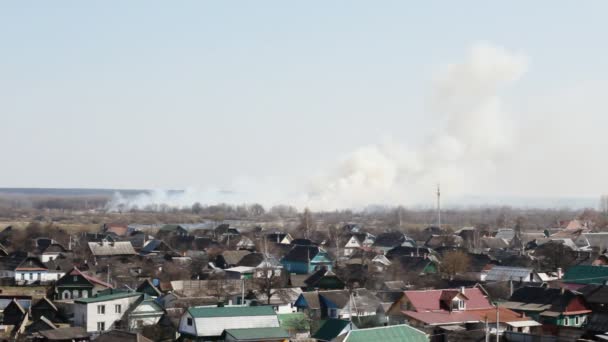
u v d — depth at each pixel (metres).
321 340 80.06
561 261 140.25
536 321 88.44
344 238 195.75
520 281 117.62
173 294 103.12
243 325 80.25
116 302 93.62
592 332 80.62
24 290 125.81
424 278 127.06
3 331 92.62
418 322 82.25
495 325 82.50
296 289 110.12
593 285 100.19
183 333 81.31
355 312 94.31
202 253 166.12
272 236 195.00
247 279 122.56
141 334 81.50
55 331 87.31
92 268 138.88
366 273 128.25
